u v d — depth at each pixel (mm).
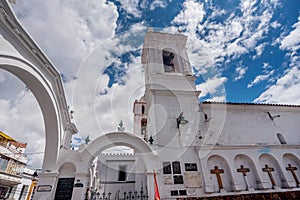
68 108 10258
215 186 9969
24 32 5418
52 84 8117
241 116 13273
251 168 10969
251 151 11297
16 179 21453
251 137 12320
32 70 6523
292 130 13375
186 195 9227
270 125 13273
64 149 9828
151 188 8852
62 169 9359
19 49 5688
